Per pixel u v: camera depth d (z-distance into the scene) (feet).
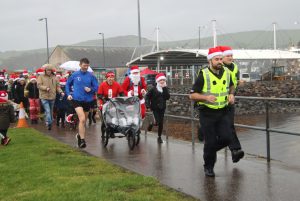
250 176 27.55
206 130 27.14
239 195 23.56
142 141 44.29
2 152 38.73
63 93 58.44
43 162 33.47
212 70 26.68
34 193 24.67
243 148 62.08
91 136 49.16
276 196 23.13
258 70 231.71
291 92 193.67
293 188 24.52
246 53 227.20
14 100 68.74
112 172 29.84
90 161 33.73
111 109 40.52
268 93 189.47
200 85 26.55
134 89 44.93
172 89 161.79
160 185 25.95
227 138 26.76
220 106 26.84
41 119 69.67
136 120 40.01
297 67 242.58
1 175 29.63
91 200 22.79
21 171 30.60
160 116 43.04
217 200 22.80
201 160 33.12
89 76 40.73
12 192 25.61
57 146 41.68
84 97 40.55
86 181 26.81
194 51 196.95
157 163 32.58
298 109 118.83
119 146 41.45
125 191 24.71
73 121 56.13
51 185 26.45
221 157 33.71
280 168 29.66
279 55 232.73
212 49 26.50
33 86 65.36
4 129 42.75
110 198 22.94
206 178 27.43
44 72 57.77
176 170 29.99
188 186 25.64
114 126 40.11
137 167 31.45
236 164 31.14
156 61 221.66
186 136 61.77
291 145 63.82
